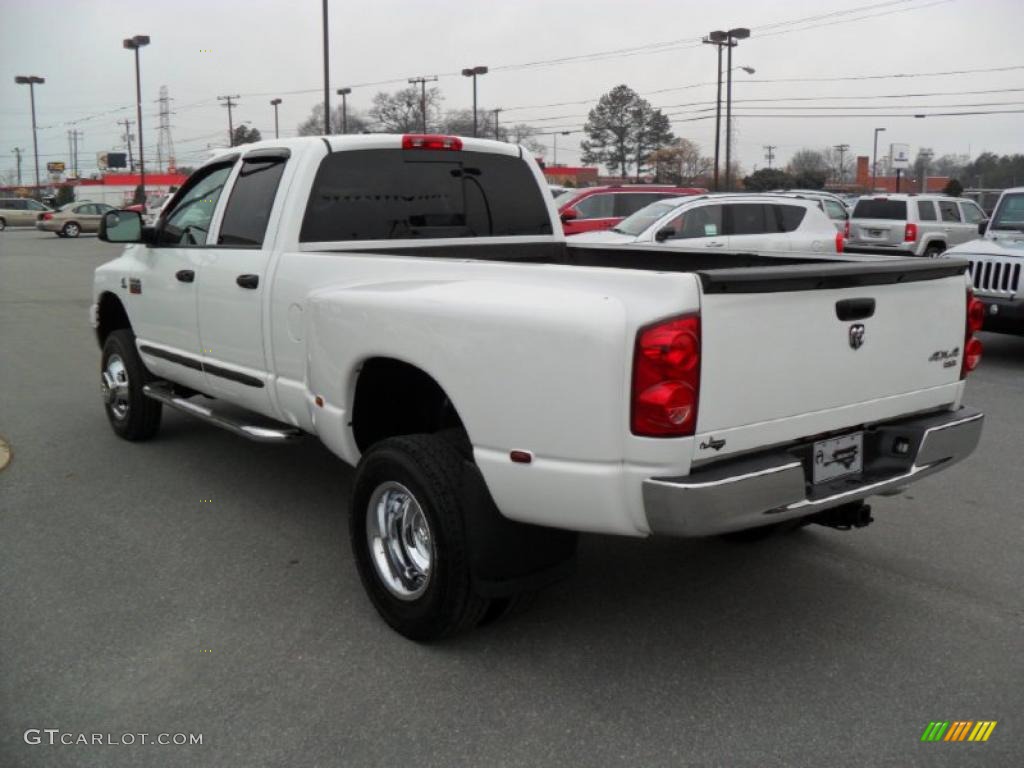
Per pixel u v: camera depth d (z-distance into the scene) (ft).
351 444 13.42
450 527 11.25
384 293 12.32
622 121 258.57
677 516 9.59
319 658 11.76
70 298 54.80
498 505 10.91
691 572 14.52
